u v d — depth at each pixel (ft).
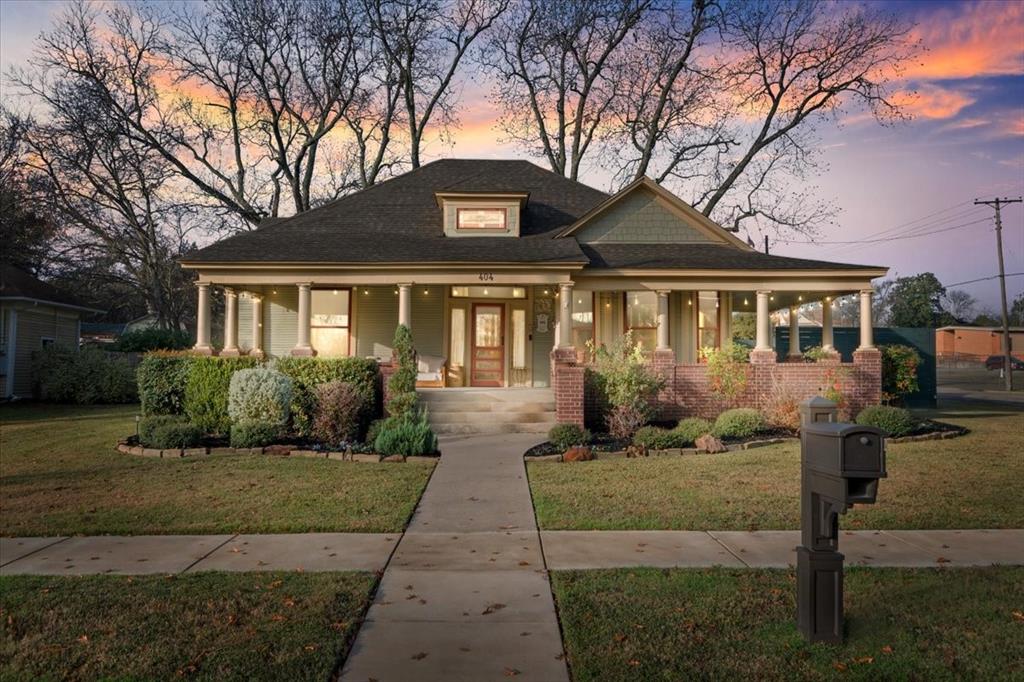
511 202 59.57
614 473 31.94
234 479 30.73
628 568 18.51
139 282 121.08
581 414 44.70
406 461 34.96
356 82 100.01
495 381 60.70
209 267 50.75
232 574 18.03
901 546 20.70
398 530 22.79
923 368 70.18
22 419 57.52
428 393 48.93
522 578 17.85
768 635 13.91
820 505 13.64
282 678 12.16
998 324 247.29
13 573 18.29
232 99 98.63
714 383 48.78
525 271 51.03
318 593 16.47
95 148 93.97
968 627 14.43
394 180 71.05
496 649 13.55
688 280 52.31
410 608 15.75
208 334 51.47
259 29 93.66
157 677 12.25
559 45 101.04
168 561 19.36
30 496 27.84
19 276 82.38
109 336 172.96
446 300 60.44
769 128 97.30
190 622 14.70
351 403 40.93
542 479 30.76
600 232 60.49
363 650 13.51
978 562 19.12
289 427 42.78
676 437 38.60
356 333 60.44
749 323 95.35
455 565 19.01
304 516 24.48
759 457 35.68
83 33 92.12
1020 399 86.38
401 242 56.75
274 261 50.34
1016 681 12.09
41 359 77.05
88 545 21.06
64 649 13.39
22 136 96.02
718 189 98.58
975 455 36.01
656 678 12.09
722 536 21.88
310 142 99.91
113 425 51.55
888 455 36.09
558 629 14.55
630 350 52.01
